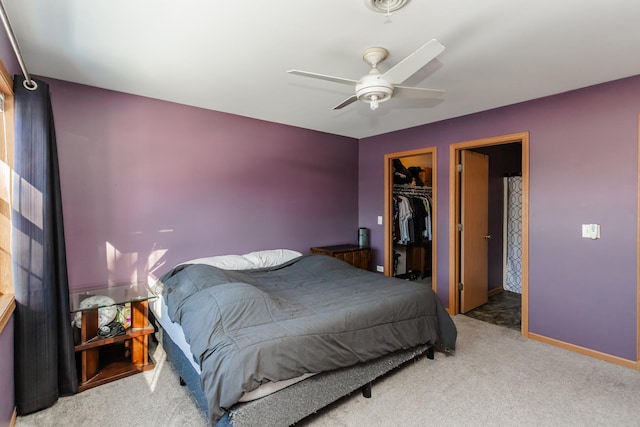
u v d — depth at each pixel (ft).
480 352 9.43
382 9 5.55
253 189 12.57
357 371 7.04
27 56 7.30
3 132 6.48
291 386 5.96
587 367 8.55
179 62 7.64
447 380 7.91
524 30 6.23
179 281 9.07
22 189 6.52
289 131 13.64
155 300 9.88
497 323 11.80
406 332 8.06
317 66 7.86
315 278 10.25
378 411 6.73
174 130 10.57
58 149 8.61
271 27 6.15
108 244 9.40
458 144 12.25
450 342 8.98
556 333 9.87
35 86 6.59
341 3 5.41
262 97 10.10
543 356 9.18
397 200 17.22
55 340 6.94
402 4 5.41
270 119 12.68
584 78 8.57
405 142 14.21
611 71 8.14
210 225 11.44
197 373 6.31
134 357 8.37
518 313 12.91
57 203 7.11
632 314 8.54
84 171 9.00
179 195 10.71
